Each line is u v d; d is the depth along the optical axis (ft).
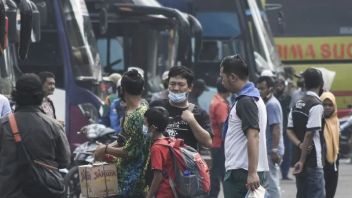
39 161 47.42
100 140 77.15
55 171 47.98
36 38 72.59
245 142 50.52
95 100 88.53
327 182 65.92
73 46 89.20
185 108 52.95
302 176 62.80
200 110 53.36
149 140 50.96
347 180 102.27
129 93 52.24
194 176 50.14
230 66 50.60
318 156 62.59
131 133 51.01
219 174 77.51
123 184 51.42
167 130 52.39
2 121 47.70
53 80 69.21
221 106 77.41
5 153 47.42
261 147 51.37
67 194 74.02
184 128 52.49
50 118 48.26
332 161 65.00
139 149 51.13
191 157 50.24
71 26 89.51
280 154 70.74
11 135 47.32
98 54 90.17
